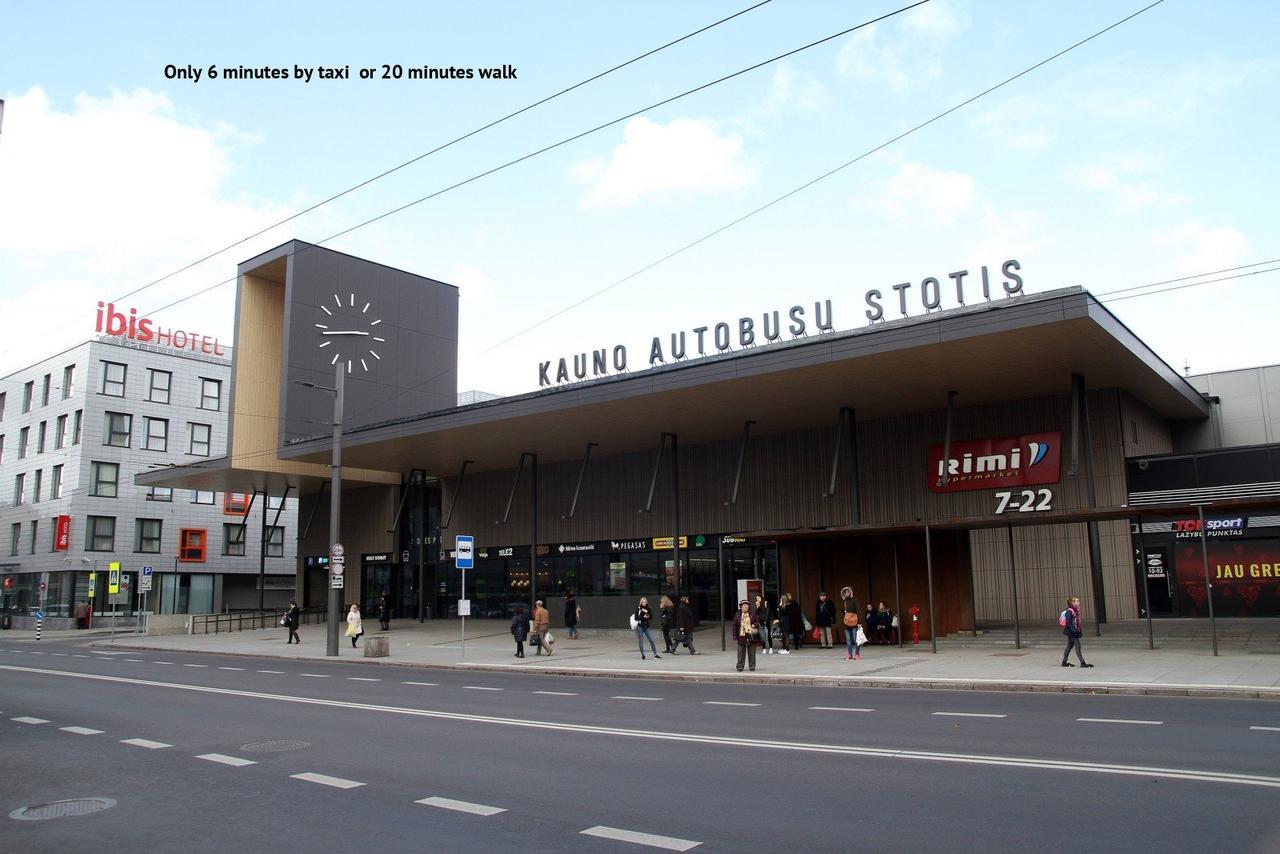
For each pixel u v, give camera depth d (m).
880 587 26.97
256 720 14.09
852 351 23.56
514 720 13.59
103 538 58.00
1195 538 27.88
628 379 27.72
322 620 47.50
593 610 34.78
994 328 21.58
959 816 7.33
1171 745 10.16
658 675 20.86
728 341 28.84
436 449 36.97
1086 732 11.21
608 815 7.68
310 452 37.97
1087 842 6.55
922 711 13.68
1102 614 26.88
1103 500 27.16
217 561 63.47
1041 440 27.94
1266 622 25.30
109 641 40.19
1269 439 33.28
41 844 7.29
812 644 27.27
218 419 64.75
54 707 16.27
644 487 37.22
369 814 7.91
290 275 41.38
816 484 32.44
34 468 61.66
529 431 33.09
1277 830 6.74
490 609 42.44
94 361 58.91
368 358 43.56
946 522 23.81
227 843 7.14
